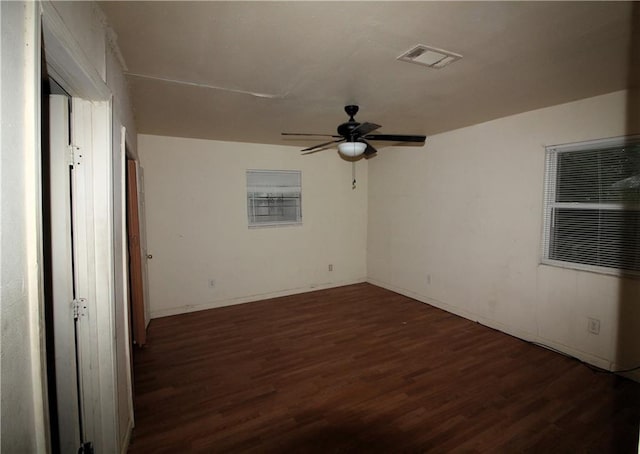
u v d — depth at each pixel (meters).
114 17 1.51
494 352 3.03
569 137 2.88
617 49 1.87
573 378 2.58
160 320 3.95
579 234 2.89
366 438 1.95
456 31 1.67
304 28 1.64
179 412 2.20
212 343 3.29
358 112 3.12
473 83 2.40
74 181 1.48
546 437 1.94
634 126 2.50
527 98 2.75
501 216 3.46
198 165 4.23
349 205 5.42
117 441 1.62
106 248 1.54
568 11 1.50
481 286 3.71
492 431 2.00
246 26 1.62
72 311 1.49
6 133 0.69
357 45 1.82
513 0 1.41
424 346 3.17
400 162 4.83
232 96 2.63
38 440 0.80
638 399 2.29
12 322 0.71
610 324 2.67
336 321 3.86
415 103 2.87
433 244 4.33
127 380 1.96
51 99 1.42
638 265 2.54
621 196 2.62
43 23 0.85
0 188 0.67
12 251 0.71
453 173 3.99
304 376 2.65
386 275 5.21
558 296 3.01
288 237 4.91
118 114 1.88
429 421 2.09
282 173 4.81
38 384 0.80
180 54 1.91
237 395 2.39
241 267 4.58
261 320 3.92
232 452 1.85
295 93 2.58
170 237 4.11
